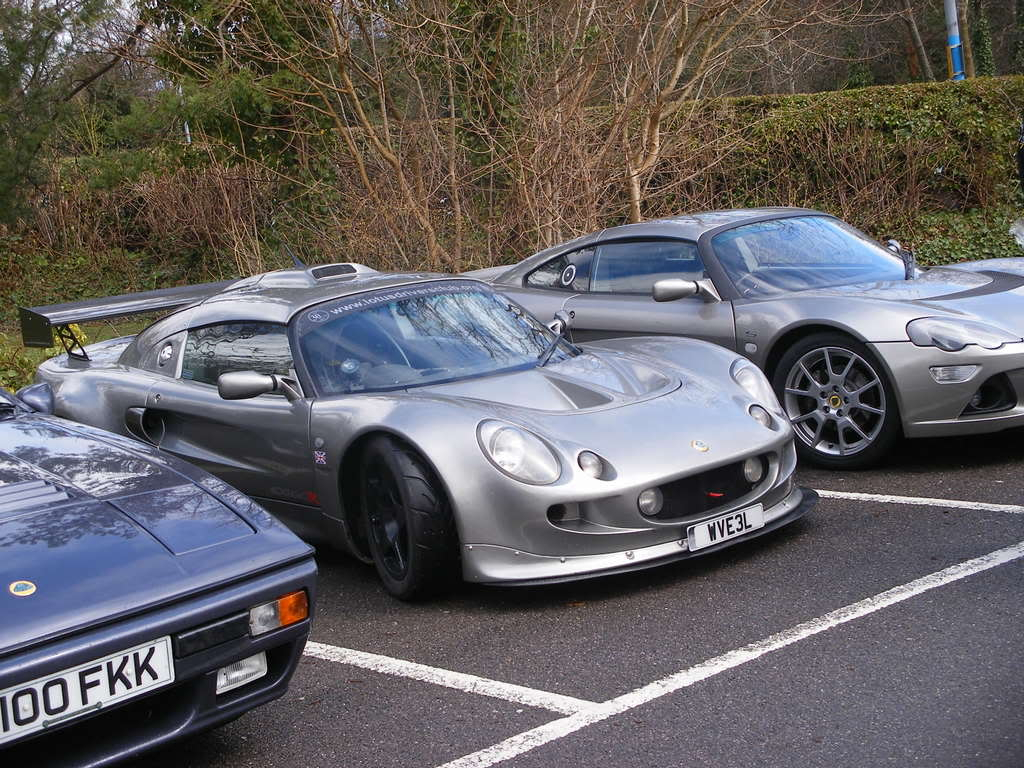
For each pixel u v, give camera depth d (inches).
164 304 220.1
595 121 402.3
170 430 194.5
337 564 178.7
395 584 155.8
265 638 101.4
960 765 96.1
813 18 407.8
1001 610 130.0
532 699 119.1
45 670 87.4
